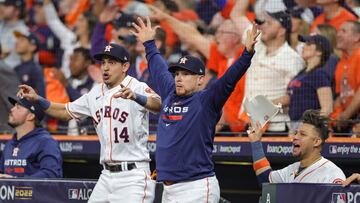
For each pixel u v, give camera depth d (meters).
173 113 25.08
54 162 31.70
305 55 34.28
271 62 35.00
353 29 33.56
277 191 24.75
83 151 36.91
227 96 24.72
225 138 34.31
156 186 28.52
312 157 26.62
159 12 38.94
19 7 46.84
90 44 43.03
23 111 32.28
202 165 24.80
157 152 25.36
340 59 34.09
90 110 28.34
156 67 27.09
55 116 28.58
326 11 35.84
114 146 27.33
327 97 33.38
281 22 34.94
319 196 24.31
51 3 45.84
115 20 41.47
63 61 43.66
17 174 32.28
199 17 40.12
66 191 28.67
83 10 44.47
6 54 45.84
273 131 34.22
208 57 37.44
